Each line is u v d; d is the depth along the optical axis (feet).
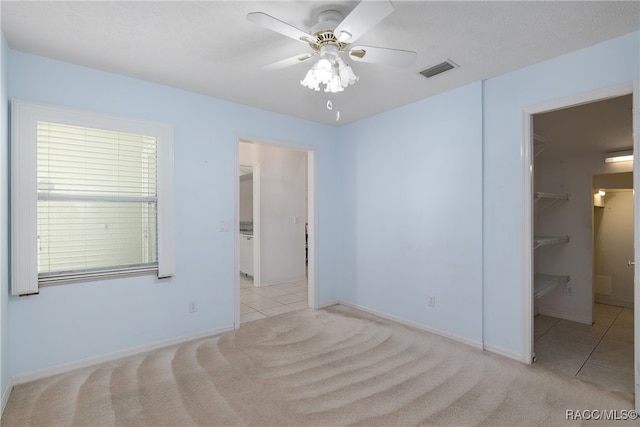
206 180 10.32
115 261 8.79
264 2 5.78
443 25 6.50
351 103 11.12
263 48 7.43
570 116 9.57
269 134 11.85
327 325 11.30
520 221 8.46
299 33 5.73
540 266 13.19
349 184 13.51
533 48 7.42
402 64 6.53
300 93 10.16
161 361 8.55
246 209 22.65
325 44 6.05
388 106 11.40
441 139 10.19
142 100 9.15
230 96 10.42
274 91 10.01
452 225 9.91
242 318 12.12
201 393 7.02
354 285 13.32
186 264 9.91
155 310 9.36
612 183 13.39
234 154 10.94
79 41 7.09
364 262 12.85
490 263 9.08
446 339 9.98
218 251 10.58
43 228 7.80
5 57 6.92
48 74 7.82
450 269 9.97
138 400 6.76
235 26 6.55
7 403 6.65
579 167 12.46
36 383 7.43
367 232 12.71
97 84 8.47
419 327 10.86
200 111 10.22
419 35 6.86
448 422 6.07
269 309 13.28
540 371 7.98
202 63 8.16
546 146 11.69
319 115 12.42
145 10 6.00
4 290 6.78
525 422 6.08
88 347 8.32
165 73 8.73
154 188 9.33
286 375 7.80
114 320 8.70
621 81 6.91
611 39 7.04
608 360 8.68
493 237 9.01
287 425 6.00
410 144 11.10
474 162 9.36
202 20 6.33
